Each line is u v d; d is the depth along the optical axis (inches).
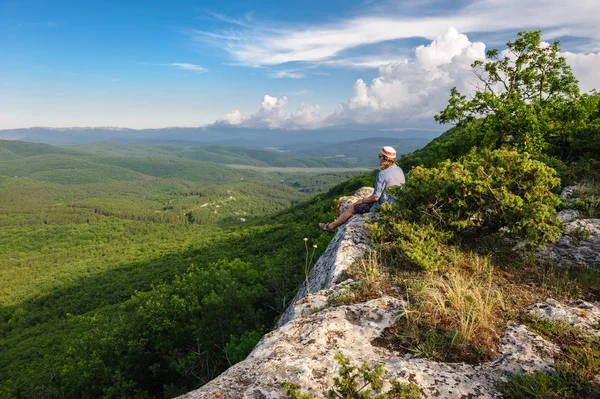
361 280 143.3
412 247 149.6
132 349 422.3
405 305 116.6
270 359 90.4
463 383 79.7
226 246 3580.2
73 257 6510.8
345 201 337.1
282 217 4143.7
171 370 406.3
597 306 116.3
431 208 168.7
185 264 3321.9
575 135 466.9
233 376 83.8
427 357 92.0
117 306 2268.7
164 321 430.3
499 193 145.6
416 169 176.9
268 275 562.6
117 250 6663.4
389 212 181.9
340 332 105.4
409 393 73.5
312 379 81.6
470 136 588.4
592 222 187.8
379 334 105.2
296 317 129.1
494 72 613.9
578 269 146.1
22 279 4938.5
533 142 476.7
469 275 142.3
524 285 135.5
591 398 72.4
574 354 88.1
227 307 411.8
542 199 143.3
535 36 563.2
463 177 153.6
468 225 164.2
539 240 137.8
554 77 580.7
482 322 103.0
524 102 513.7
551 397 73.3
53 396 581.3
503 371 84.6
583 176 295.4
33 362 1446.9
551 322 104.5
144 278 3548.2
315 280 196.5
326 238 443.8
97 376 447.2
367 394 66.5
